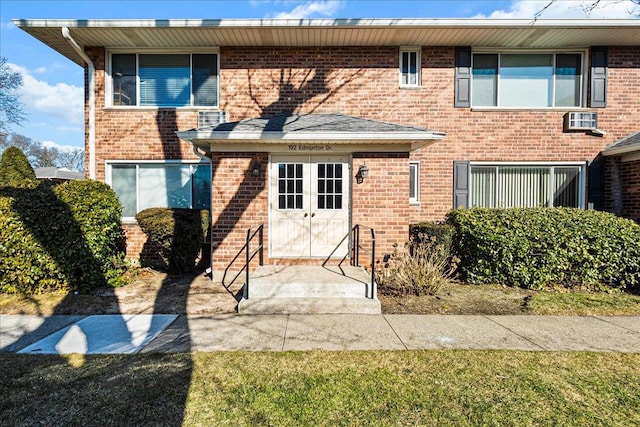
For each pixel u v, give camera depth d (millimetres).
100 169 8992
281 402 3045
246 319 5250
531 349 4160
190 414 2877
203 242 8391
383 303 5992
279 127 6977
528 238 6742
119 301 6020
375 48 9031
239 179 7215
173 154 8992
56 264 6160
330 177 7355
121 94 9125
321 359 3859
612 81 9039
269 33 8391
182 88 9133
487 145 9031
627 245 6574
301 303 5586
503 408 2959
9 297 6086
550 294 6395
